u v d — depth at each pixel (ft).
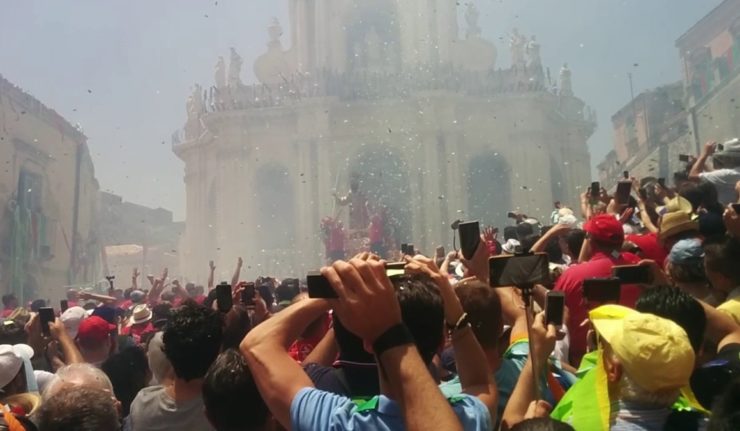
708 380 14.24
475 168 203.72
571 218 32.96
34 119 178.50
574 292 20.65
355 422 10.23
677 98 178.81
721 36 161.07
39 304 65.98
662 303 15.19
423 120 191.31
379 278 9.39
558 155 205.46
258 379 10.96
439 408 8.86
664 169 175.22
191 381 17.60
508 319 18.01
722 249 19.39
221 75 213.66
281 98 201.05
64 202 196.75
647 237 27.04
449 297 13.20
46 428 14.12
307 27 214.69
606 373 12.87
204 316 17.80
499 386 16.24
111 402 14.74
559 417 13.42
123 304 60.23
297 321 11.50
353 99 195.72
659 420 12.29
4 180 162.50
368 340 9.38
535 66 200.75
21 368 19.75
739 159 37.58
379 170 197.26
